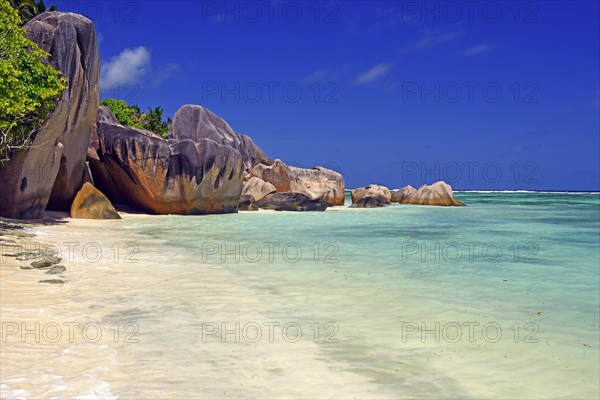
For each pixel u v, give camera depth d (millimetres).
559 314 7836
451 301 8641
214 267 11742
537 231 23453
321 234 20359
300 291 9250
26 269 10055
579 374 5348
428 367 5488
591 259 14039
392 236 20062
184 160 29891
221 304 8102
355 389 4828
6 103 15359
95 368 4980
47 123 19375
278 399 4520
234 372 5152
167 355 5574
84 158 25438
